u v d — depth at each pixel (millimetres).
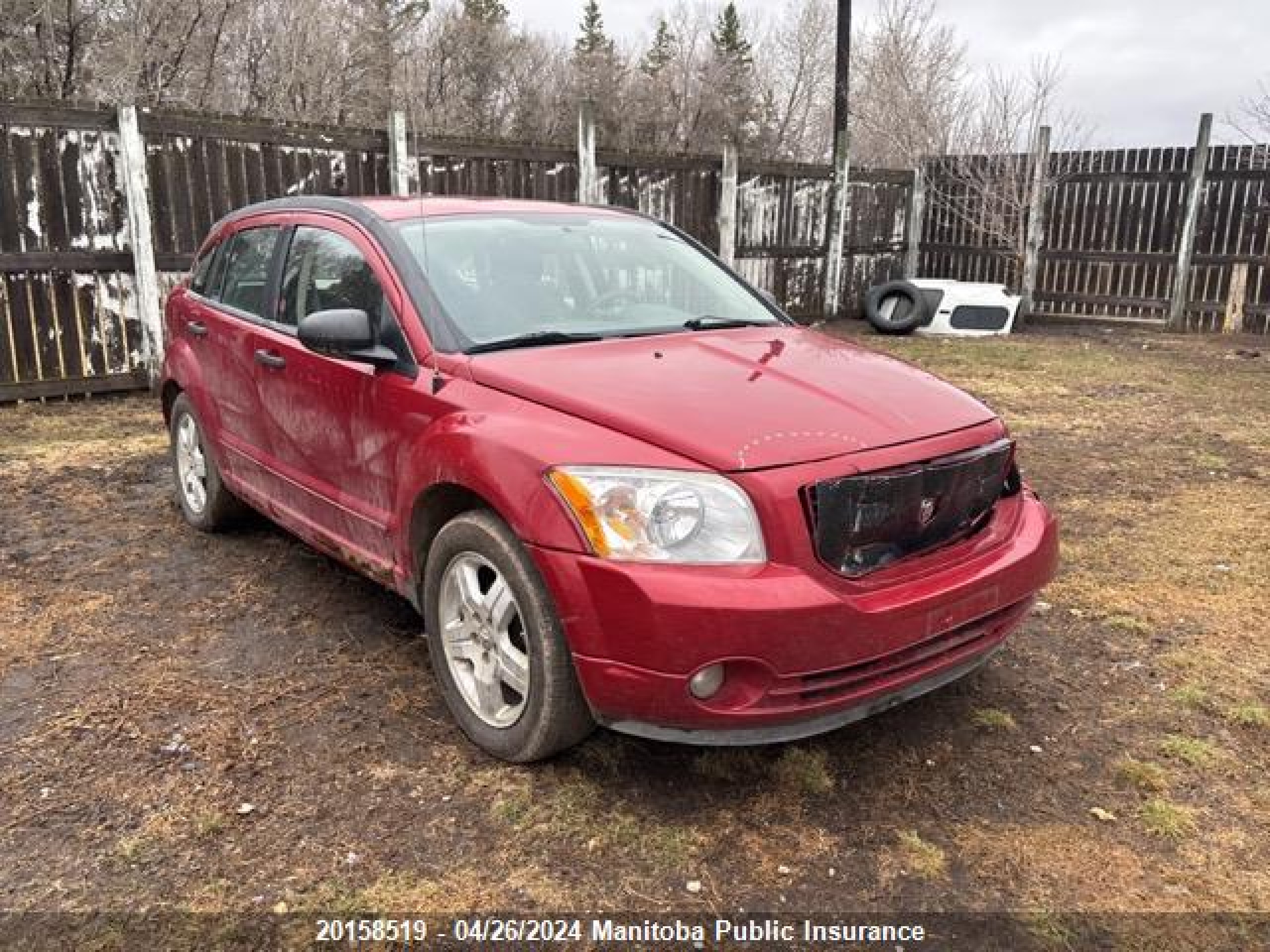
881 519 2803
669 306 4164
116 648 3922
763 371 3291
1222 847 2812
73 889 2564
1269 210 13773
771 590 2600
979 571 2994
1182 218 14430
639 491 2684
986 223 16188
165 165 8617
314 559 4926
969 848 2787
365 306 3742
